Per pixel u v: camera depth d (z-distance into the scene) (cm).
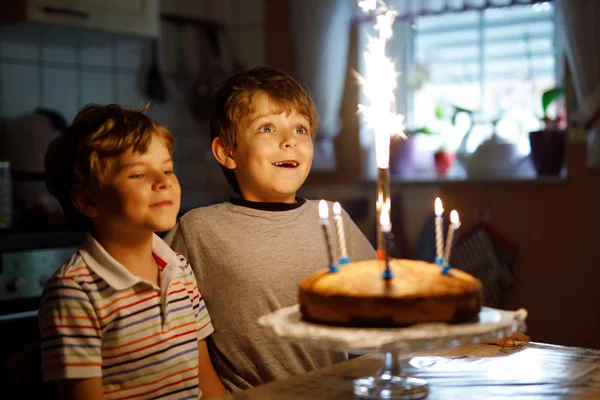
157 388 106
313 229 137
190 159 338
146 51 322
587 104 249
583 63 250
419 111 323
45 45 289
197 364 112
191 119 339
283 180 133
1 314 212
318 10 313
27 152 257
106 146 104
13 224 244
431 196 295
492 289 278
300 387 99
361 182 317
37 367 121
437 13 299
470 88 310
